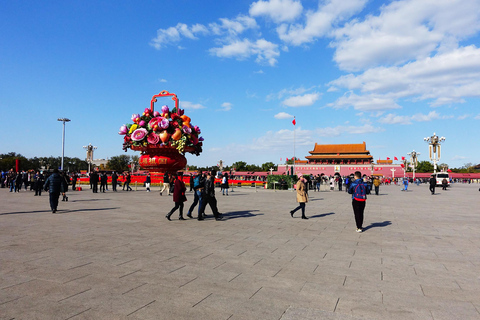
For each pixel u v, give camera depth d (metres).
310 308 4.13
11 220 11.36
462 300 4.48
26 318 3.72
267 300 4.38
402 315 3.96
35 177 23.58
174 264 6.08
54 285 4.85
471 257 6.88
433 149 57.69
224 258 6.57
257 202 19.78
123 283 4.98
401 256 6.92
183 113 38.31
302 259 6.57
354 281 5.24
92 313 3.89
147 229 9.88
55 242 7.85
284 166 111.62
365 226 11.02
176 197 11.73
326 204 19.22
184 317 3.81
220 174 41.69
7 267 5.73
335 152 109.69
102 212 13.86
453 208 17.45
